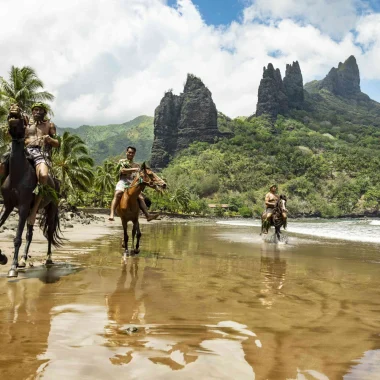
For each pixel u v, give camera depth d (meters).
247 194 183.75
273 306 4.50
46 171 6.07
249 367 2.67
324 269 7.74
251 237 17.73
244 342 3.19
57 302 4.36
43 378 2.37
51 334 3.20
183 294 4.99
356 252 11.33
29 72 39.72
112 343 3.04
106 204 88.31
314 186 199.88
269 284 5.93
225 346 3.07
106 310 4.07
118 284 5.52
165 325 3.59
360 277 6.81
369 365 2.79
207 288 5.43
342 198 190.62
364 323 3.88
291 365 2.74
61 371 2.47
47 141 6.50
